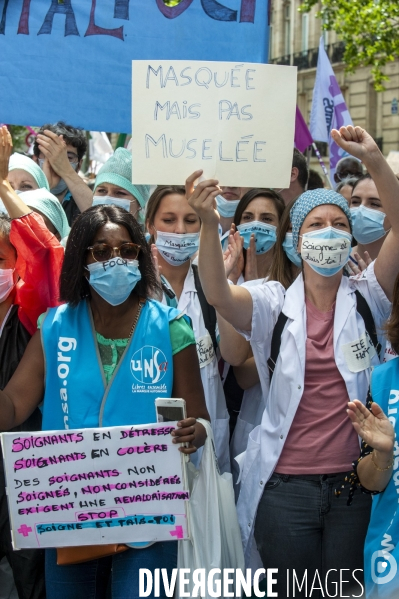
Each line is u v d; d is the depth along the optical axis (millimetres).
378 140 27625
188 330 3092
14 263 3479
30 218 3373
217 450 3859
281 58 30391
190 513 3076
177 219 3967
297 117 8008
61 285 3072
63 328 3055
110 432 2887
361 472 3012
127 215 3072
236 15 5055
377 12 18391
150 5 5051
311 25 28828
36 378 3070
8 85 5047
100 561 3102
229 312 3404
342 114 8070
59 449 2895
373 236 4578
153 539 2916
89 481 2900
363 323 3453
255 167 3398
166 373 3010
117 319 3076
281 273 4004
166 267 4094
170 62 3338
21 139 21281
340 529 3260
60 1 5016
